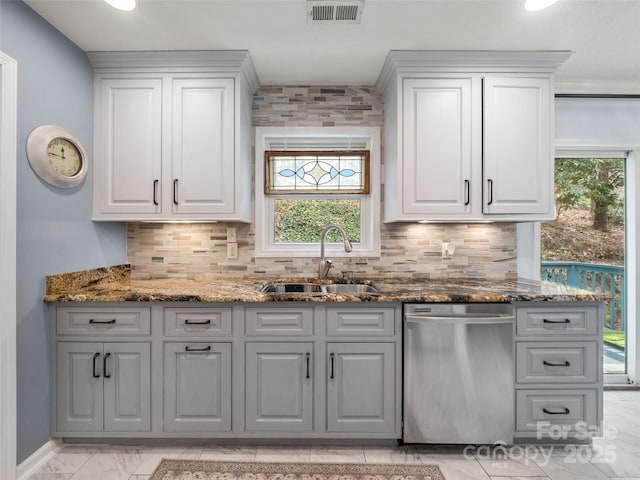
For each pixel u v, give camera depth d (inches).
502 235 103.7
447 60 86.3
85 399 75.7
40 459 71.8
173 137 87.5
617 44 82.2
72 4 68.0
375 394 76.0
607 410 94.9
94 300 74.2
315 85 103.0
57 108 76.1
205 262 102.5
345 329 75.9
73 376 75.6
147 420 75.9
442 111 87.2
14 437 64.4
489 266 103.4
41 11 70.0
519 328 76.9
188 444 78.7
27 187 68.7
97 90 87.8
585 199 111.3
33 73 69.7
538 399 77.0
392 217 93.4
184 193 87.6
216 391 76.0
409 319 74.4
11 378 64.1
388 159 98.0
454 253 103.3
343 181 105.6
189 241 102.3
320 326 75.8
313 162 105.7
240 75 87.7
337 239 106.8
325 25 74.9
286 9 69.7
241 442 78.6
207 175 87.7
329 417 75.9
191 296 74.8
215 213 87.9
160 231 102.2
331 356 75.8
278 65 91.7
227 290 82.4
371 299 74.4
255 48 84.0
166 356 75.9
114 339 75.7
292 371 76.0
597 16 71.9
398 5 68.3
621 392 105.8
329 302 75.4
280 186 105.5
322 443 78.8
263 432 76.1
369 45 82.5
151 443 78.6
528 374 77.0
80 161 81.9
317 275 102.4
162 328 75.9
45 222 73.1
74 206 81.3
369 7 68.9
